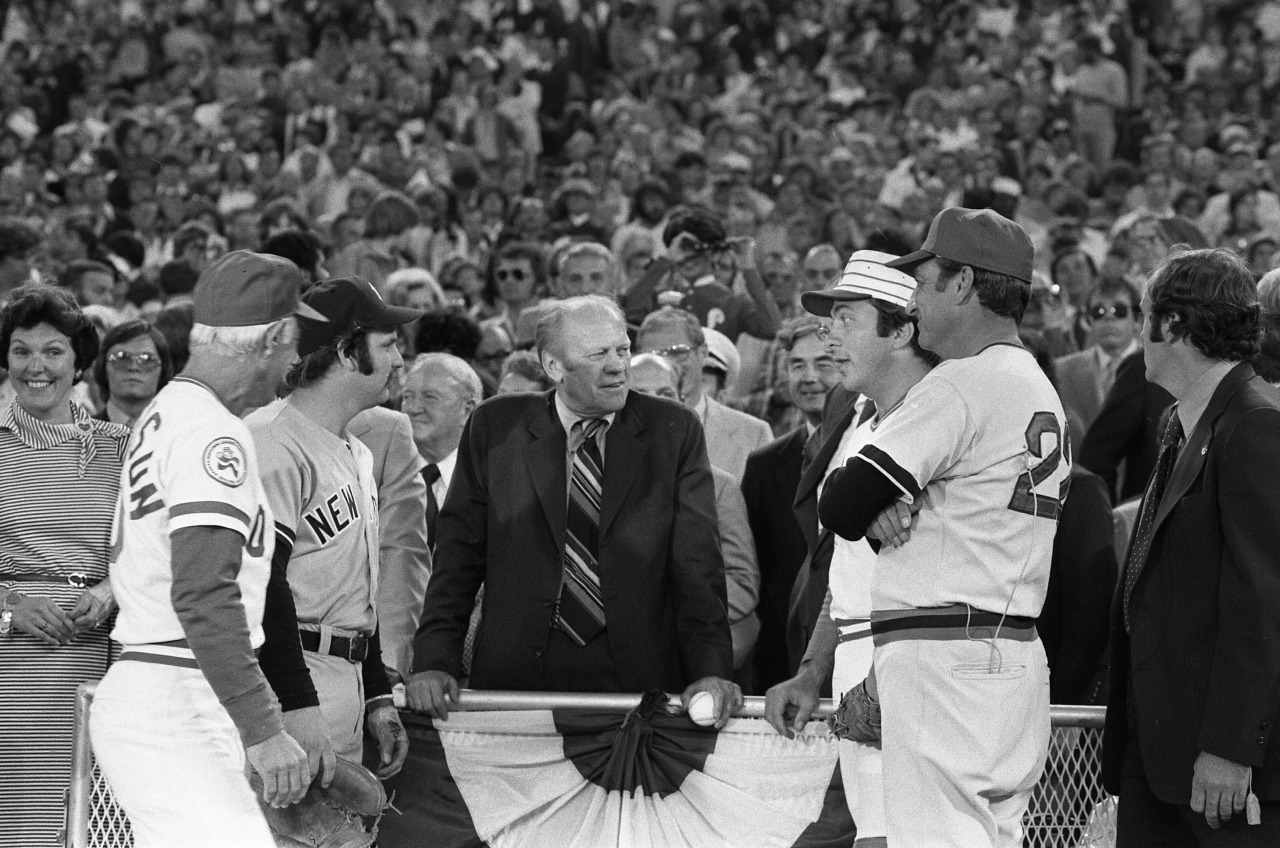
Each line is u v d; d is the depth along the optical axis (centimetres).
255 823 625
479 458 780
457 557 775
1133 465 1102
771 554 957
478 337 1242
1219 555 661
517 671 762
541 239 2244
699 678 754
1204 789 641
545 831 755
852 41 3441
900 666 637
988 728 631
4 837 816
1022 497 638
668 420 785
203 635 600
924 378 660
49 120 3328
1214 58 3331
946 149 2823
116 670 634
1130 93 3192
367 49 3450
